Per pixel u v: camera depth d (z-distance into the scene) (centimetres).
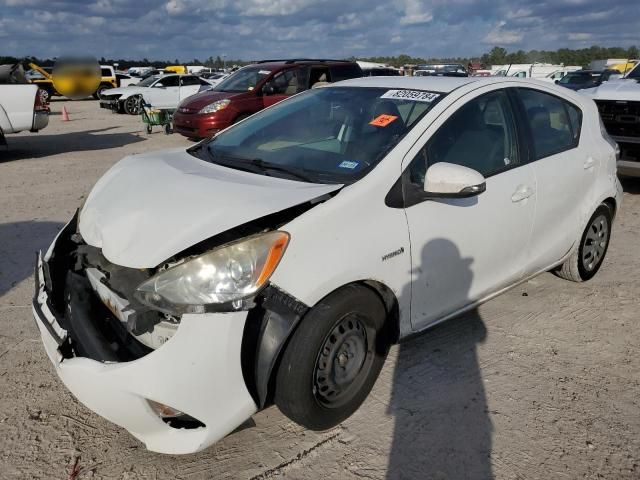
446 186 272
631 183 809
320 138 328
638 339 365
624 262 498
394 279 275
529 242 365
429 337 360
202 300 221
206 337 221
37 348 345
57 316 260
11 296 416
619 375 324
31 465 249
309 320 243
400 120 314
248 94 1113
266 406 258
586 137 416
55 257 300
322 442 266
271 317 233
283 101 396
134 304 237
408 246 280
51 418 281
